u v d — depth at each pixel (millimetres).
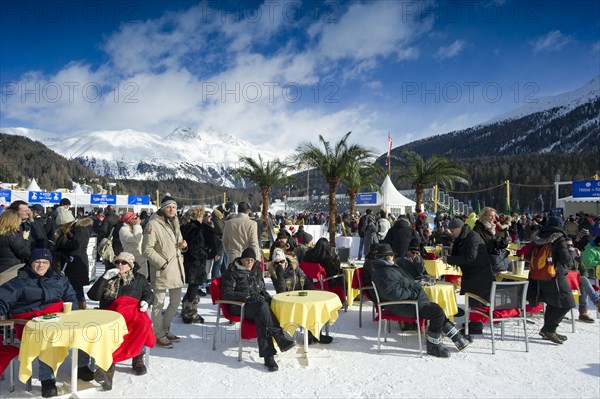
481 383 4438
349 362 5047
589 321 6938
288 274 6367
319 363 5016
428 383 4434
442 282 6496
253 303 4980
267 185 25859
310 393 4191
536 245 5914
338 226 23609
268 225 15039
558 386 4367
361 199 32906
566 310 5715
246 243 6766
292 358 5176
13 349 4180
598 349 5551
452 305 6016
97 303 8117
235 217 6852
